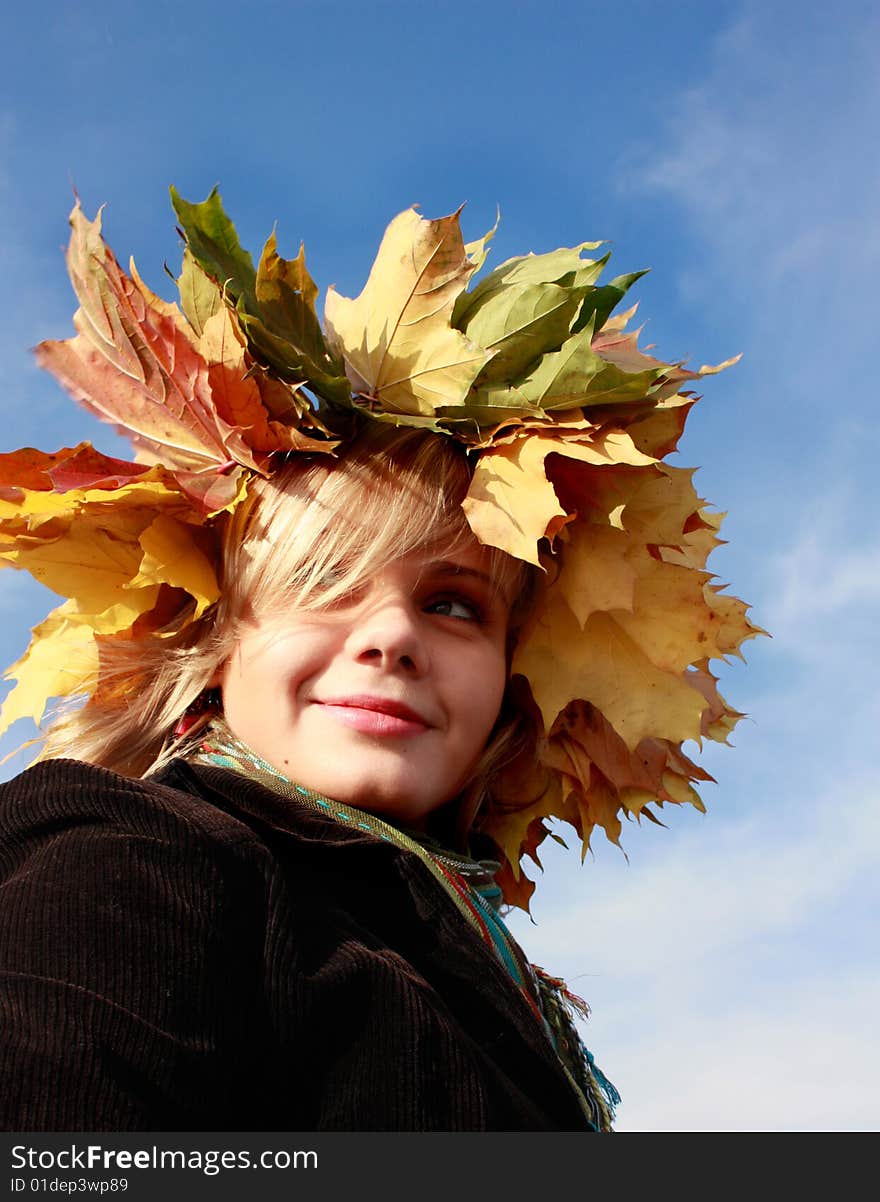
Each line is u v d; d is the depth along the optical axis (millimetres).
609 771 1707
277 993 1021
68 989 892
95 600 1383
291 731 1337
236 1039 980
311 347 1428
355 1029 1055
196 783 1194
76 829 1017
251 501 1418
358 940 1123
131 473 1423
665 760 1725
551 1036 1485
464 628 1465
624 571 1524
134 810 1035
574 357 1429
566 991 1612
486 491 1390
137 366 1416
